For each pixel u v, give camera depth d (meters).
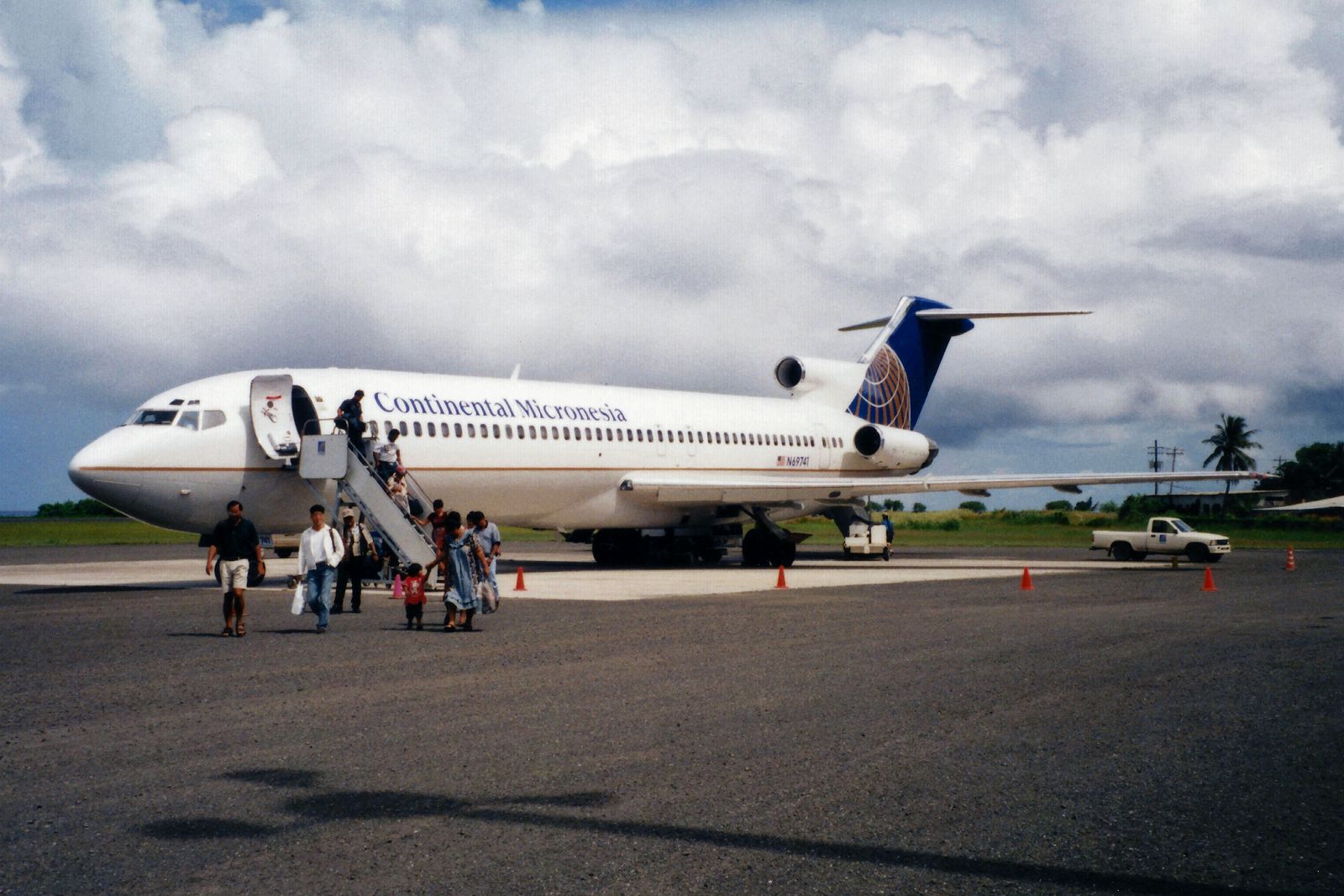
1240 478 32.28
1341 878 6.23
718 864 6.40
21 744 9.21
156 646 15.31
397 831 6.95
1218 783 8.13
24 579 29.16
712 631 17.03
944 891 6.02
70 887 5.97
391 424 27.12
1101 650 14.91
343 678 12.56
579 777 8.25
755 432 37.88
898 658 14.15
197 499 24.61
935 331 45.66
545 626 17.67
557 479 31.19
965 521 77.75
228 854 6.50
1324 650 15.00
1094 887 6.09
